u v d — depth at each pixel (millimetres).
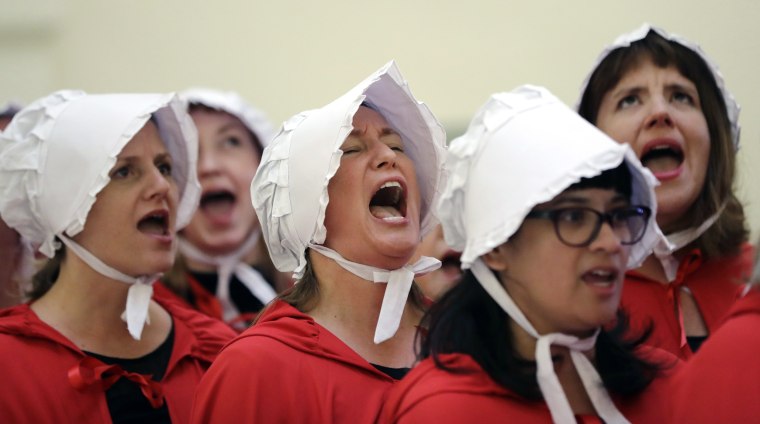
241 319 12008
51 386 7969
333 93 17984
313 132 7605
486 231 6129
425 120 8109
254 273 12742
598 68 9203
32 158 8492
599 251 6090
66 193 8367
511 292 6344
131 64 19156
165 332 8883
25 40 19469
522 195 6027
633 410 6484
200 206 12734
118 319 8555
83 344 8367
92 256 8422
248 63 18547
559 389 5945
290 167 7652
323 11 18047
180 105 9469
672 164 8820
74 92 9086
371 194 7590
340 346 7324
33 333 8172
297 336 7289
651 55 8953
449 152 6922
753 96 10758
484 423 5969
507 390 6094
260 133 13414
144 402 8234
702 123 8812
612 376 6473
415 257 10414
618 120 8945
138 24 19172
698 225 8805
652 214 6344
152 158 8734
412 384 6383
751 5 10875
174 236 8875
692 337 8633
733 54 10930
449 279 10430
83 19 19359
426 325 7352
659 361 6730
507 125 6410
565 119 6340
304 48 18156
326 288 7746
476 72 16297
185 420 8367
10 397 7812
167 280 12078
